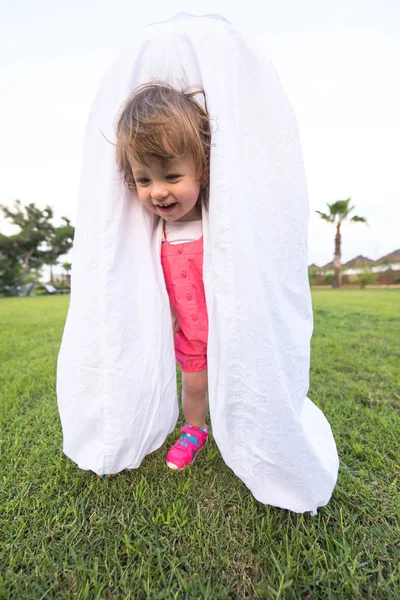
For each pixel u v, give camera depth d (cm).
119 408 98
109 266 95
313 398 169
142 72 93
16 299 1145
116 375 97
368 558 84
